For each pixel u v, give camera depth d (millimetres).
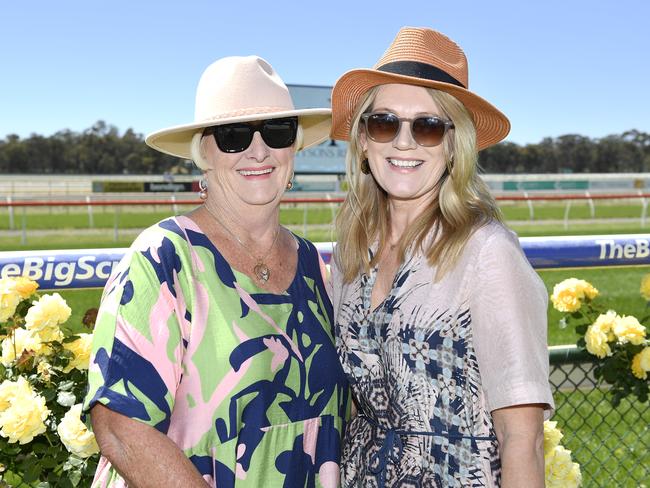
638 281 11602
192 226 1784
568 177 41594
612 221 28328
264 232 1895
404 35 1970
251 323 1723
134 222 26703
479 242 1720
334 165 32500
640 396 3111
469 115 1906
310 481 1794
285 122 1889
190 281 1690
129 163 93375
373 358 1889
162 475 1552
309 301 1904
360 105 2049
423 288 1782
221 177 1877
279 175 1910
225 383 1657
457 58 1975
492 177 40312
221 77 1904
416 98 1929
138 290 1612
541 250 3061
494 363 1656
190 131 2057
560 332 6766
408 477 1799
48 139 93938
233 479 1650
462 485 1730
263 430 1693
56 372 2453
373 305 1946
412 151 1902
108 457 1590
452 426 1746
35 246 16250
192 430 1644
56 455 2375
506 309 1651
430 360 1755
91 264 2729
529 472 1632
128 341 1573
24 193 38844
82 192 39906
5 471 2512
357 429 2008
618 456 3984
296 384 1770
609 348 3033
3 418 2223
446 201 1815
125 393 1544
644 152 94812
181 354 1635
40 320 2393
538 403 1633
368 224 2041
